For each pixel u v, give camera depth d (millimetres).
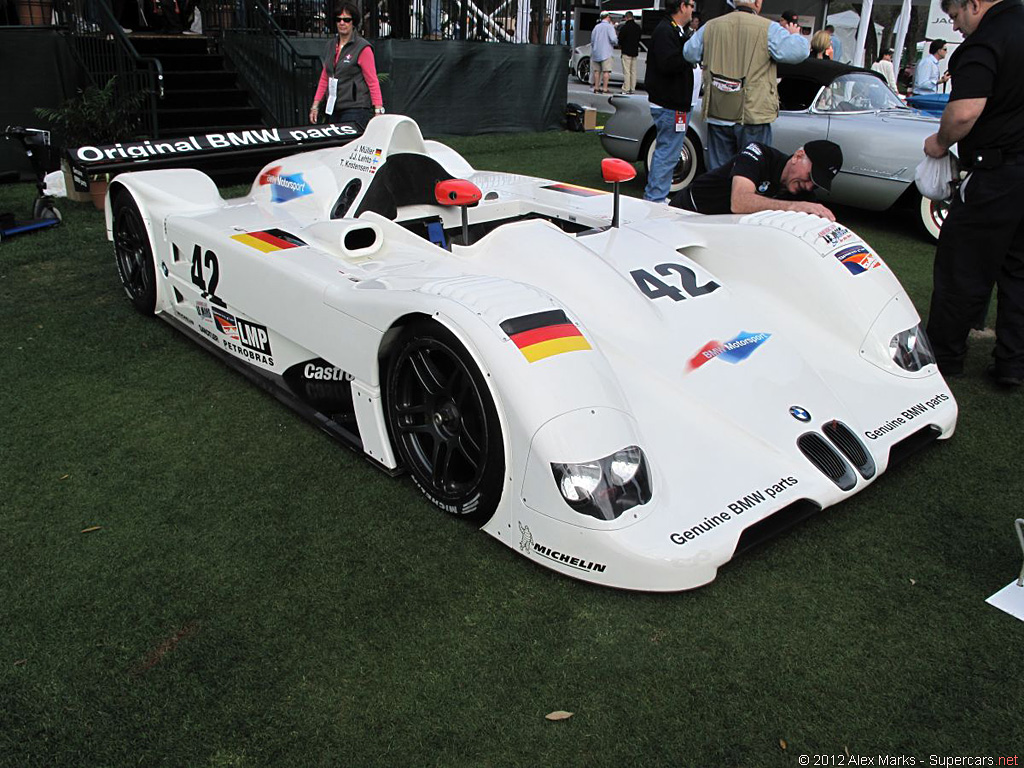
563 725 1780
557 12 11008
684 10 5883
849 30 16484
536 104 10969
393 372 2537
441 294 2371
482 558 2322
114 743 1721
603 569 2121
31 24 8844
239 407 3254
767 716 1810
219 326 3494
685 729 1773
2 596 2158
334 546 2373
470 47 10148
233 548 2363
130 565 2287
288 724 1774
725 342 2734
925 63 13055
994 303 4668
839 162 3736
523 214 3875
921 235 6086
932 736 1761
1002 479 2781
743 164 3842
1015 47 3021
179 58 9047
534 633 2041
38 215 5812
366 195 3354
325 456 2881
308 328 2846
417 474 2576
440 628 2055
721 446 2402
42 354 3730
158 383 3457
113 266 5008
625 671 1930
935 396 2887
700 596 2186
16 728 1754
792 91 6730
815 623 2092
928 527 2506
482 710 1815
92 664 1932
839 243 3068
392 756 1700
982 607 2158
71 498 2609
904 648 2012
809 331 2975
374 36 10219
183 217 3658
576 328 2318
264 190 3957
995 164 3211
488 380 2186
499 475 2240
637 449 2166
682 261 3072
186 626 2055
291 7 10039
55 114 6953
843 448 2492
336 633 2035
